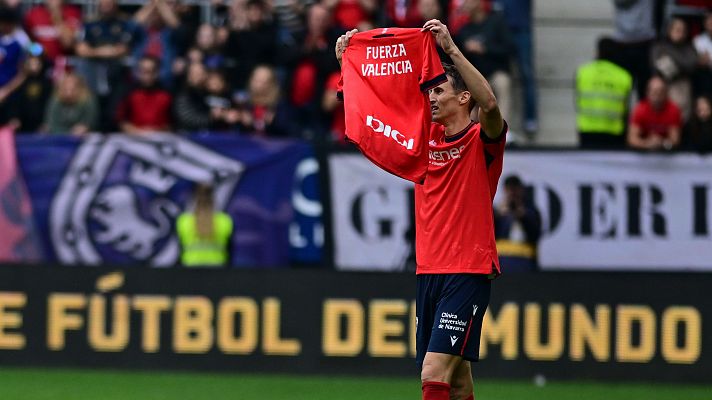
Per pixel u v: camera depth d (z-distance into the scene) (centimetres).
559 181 3828
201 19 4694
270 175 3888
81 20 4788
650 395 3503
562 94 4481
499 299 3762
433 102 2180
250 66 4300
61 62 4450
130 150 3903
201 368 3819
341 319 3791
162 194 3897
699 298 3750
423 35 2178
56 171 3919
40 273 3850
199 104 4159
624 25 4228
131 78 4388
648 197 3828
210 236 3866
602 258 3831
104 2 4450
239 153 3884
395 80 2200
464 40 4172
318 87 4134
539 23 4509
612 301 3759
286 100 4162
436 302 2209
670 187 3825
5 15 4312
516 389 3581
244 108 4119
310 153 3878
